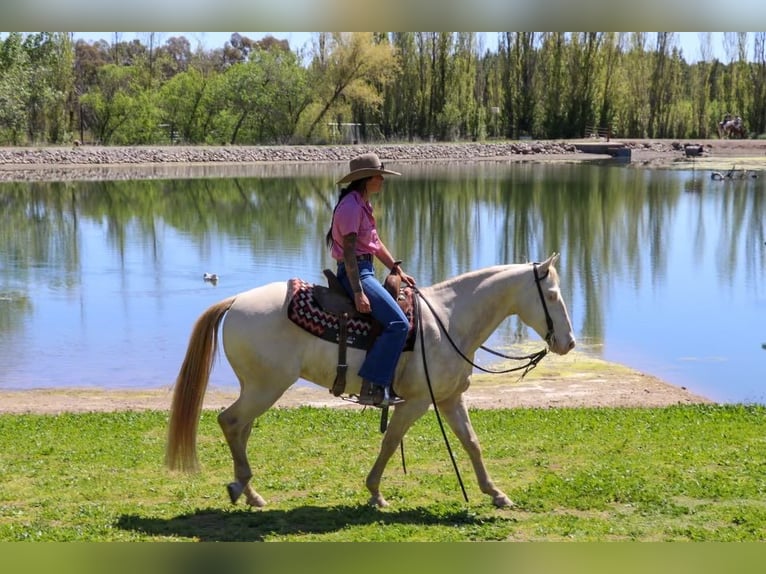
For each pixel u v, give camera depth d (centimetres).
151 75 8431
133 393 1362
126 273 2438
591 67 8819
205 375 720
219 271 2459
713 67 9475
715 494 779
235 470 730
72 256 2741
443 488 813
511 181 5384
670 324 1870
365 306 715
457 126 8694
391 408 1169
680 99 9269
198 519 709
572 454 932
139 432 1038
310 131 8100
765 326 1855
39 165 6378
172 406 716
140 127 7594
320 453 933
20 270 2492
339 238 730
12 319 1881
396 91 8594
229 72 7950
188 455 711
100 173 5941
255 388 722
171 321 1875
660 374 1503
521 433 1030
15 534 660
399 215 3778
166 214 3819
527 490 794
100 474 850
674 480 825
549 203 4225
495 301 761
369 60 7956
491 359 1573
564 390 1364
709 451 934
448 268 2516
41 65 6669
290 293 722
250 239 3078
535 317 755
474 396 1319
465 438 761
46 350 1633
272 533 672
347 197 729
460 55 8762
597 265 2606
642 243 3038
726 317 1931
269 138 8050
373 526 695
